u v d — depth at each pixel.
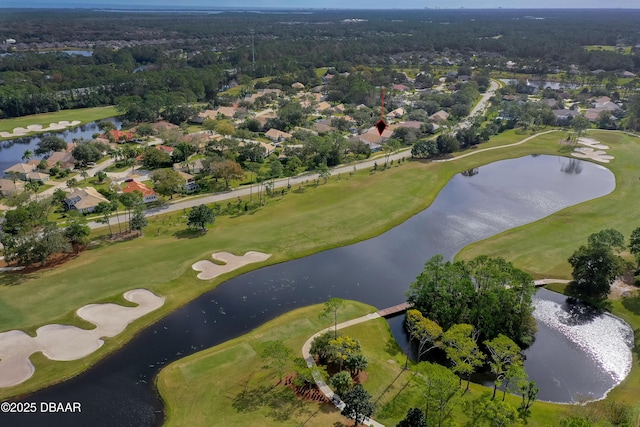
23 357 66.00
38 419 55.62
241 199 125.38
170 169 141.50
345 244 102.94
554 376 64.06
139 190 125.19
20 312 75.19
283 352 59.12
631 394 60.09
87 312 76.12
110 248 97.50
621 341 71.44
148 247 97.56
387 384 60.34
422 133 191.62
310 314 76.38
